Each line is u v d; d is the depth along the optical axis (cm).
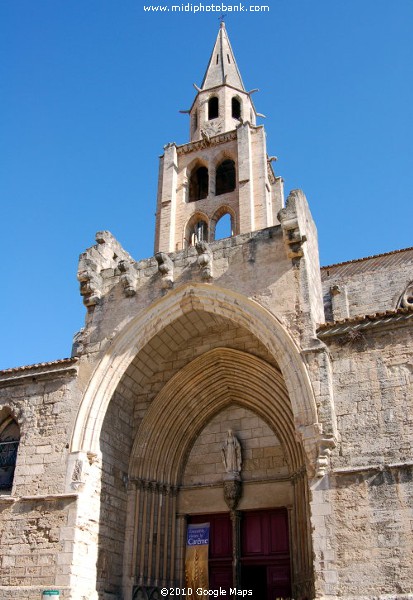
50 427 2080
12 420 2211
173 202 3550
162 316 2145
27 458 2050
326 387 1766
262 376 2167
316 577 1560
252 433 2253
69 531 1869
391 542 1534
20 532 1927
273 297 1983
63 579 1808
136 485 2189
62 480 1964
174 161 3681
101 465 2059
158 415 2277
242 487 2188
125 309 2216
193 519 2266
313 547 1594
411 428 1644
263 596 2092
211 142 3694
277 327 1923
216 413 2350
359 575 1527
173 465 2294
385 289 2836
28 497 1961
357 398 1736
